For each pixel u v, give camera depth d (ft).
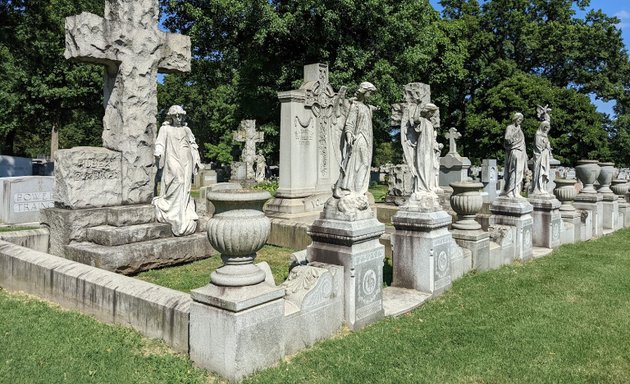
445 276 25.27
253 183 85.76
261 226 14.49
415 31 84.64
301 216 42.80
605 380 15.76
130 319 17.69
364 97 20.53
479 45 131.64
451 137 75.77
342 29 82.07
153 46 31.68
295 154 44.68
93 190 29.04
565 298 24.99
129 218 28.78
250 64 85.92
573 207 45.78
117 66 30.40
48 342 16.40
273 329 15.10
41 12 67.10
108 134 31.27
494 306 23.13
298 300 16.67
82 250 26.25
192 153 31.04
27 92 95.04
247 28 80.18
